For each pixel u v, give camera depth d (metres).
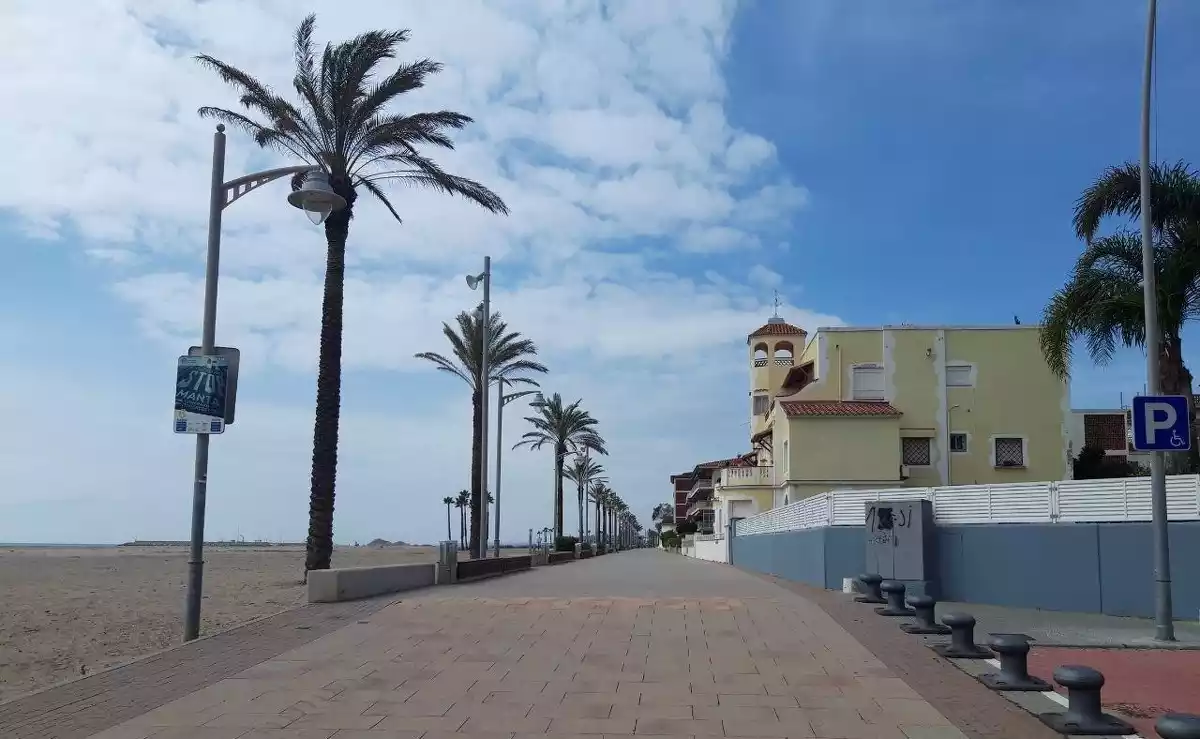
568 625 12.65
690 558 61.94
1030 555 17.02
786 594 16.88
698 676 9.80
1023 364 39.31
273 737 7.75
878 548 19.02
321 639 11.82
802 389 40.75
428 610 13.91
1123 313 18.59
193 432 12.30
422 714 8.42
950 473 38.66
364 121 24.69
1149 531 15.45
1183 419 12.87
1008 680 9.27
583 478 96.19
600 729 7.90
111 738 7.73
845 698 8.88
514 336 43.62
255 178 13.19
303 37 24.62
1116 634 13.20
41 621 18.06
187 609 12.14
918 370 39.56
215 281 12.75
